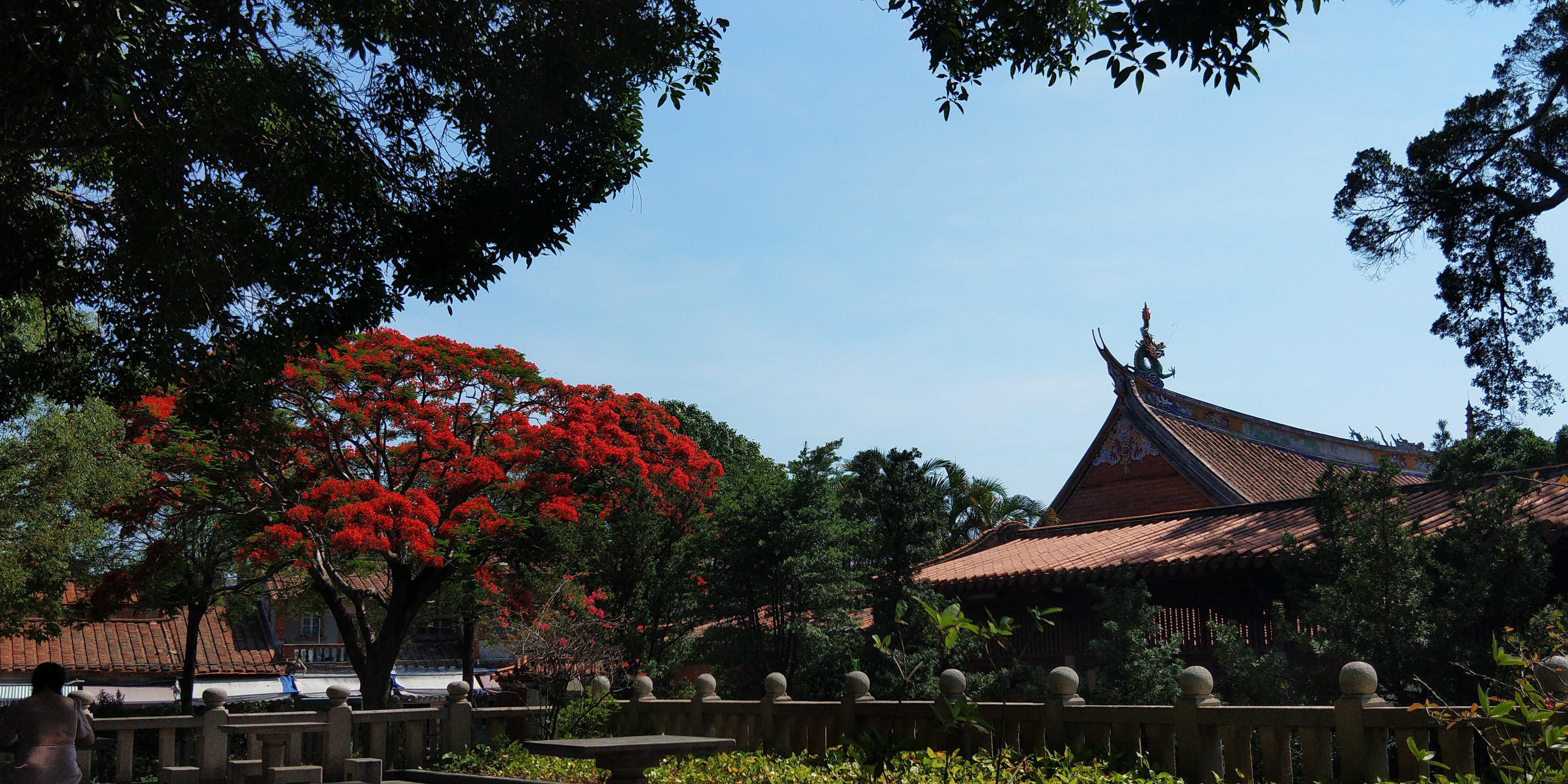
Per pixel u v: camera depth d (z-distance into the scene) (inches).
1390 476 390.0
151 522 720.3
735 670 547.8
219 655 1209.4
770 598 534.3
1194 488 941.8
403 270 354.6
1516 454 754.2
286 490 634.8
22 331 454.6
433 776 374.3
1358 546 374.6
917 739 310.3
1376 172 826.8
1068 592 622.5
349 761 367.2
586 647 446.3
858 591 529.0
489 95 332.5
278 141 338.6
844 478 550.9
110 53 250.4
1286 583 424.8
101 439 613.3
